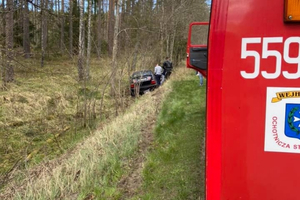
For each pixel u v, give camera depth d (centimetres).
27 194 391
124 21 1652
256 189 187
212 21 187
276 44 174
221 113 189
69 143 703
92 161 462
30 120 863
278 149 180
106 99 1104
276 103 178
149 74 1305
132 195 384
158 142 569
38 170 483
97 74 1129
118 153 515
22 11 853
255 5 178
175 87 1220
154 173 434
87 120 856
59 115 906
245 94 183
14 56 686
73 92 1106
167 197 370
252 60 179
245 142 186
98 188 402
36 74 1334
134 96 1116
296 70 172
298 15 167
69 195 395
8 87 1110
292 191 181
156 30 1742
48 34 1823
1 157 628
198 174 416
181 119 710
